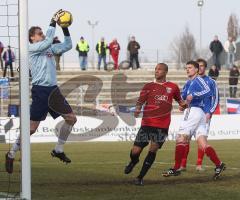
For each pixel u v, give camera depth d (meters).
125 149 47.12
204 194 22.12
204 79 28.17
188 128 27.30
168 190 23.12
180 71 90.06
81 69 87.75
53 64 25.05
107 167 32.50
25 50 20.45
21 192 20.25
